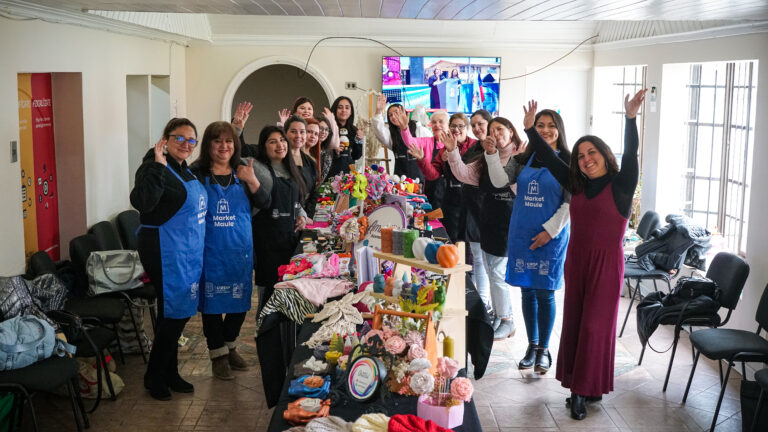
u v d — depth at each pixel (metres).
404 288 3.35
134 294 5.72
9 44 5.19
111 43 7.48
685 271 7.07
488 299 6.65
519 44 11.20
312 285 4.20
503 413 4.95
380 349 3.08
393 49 11.20
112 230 7.00
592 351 4.76
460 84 11.22
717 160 7.79
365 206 4.65
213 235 5.19
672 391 5.38
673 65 8.25
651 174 8.65
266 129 5.42
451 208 6.52
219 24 10.80
